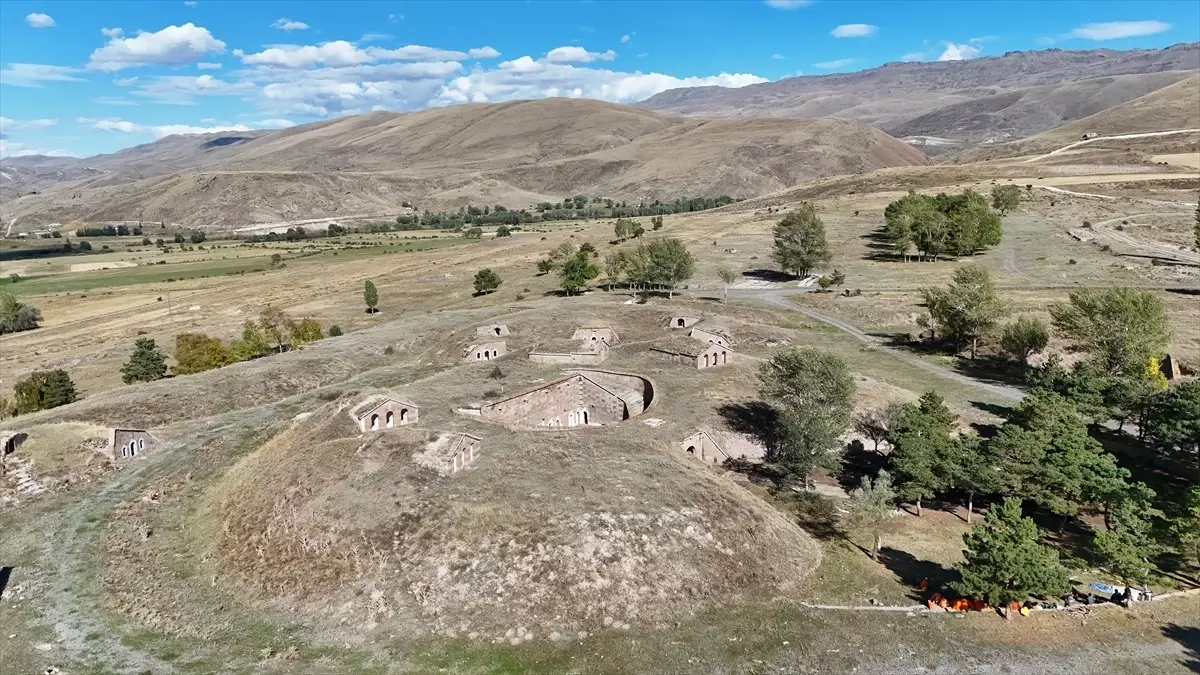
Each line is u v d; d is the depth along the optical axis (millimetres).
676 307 123688
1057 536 58562
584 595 47625
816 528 59500
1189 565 54156
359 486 56156
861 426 75062
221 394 88125
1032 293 123750
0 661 42875
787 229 151125
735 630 45844
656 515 53781
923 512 63094
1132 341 80688
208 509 61344
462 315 127000
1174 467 68938
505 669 42156
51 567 53500
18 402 91500
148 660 42906
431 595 47406
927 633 45406
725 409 75250
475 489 55344
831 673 41781
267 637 45125
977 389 88688
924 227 155875
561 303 129000
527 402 75188
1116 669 41844
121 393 87438
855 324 118562
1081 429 64125
